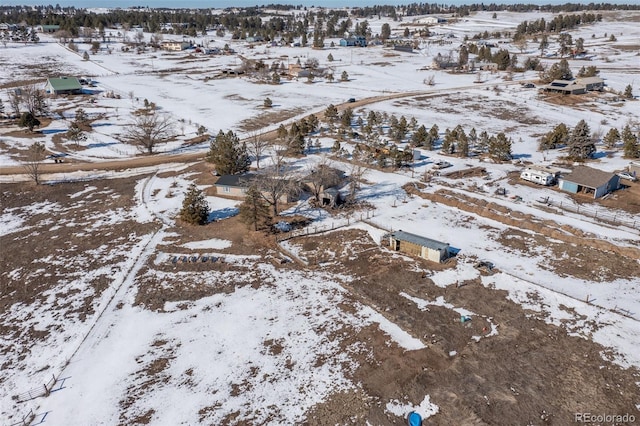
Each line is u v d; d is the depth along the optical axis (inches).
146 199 2242.9
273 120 3727.9
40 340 1294.3
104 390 1108.5
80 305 1441.9
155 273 1598.2
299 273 1571.1
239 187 2207.2
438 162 2615.7
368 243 1744.6
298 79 5452.8
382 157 2603.3
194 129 3499.0
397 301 1387.8
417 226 1867.6
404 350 1184.2
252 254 1704.0
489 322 1280.8
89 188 2426.2
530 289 1423.5
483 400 1018.7
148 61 6565.0
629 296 1378.0
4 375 1176.2
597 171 2210.9
